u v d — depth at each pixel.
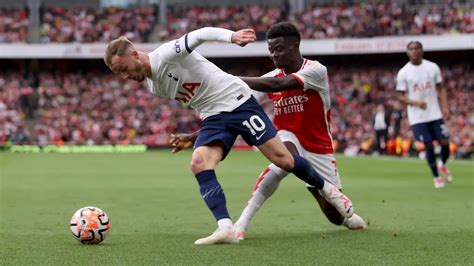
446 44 51.44
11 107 53.28
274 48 8.69
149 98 55.16
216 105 7.90
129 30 58.16
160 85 7.91
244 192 16.00
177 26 59.28
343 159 33.38
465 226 9.38
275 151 7.98
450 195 14.53
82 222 7.74
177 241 8.07
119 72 7.74
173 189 16.97
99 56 55.12
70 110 53.97
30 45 54.22
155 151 47.44
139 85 56.22
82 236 7.73
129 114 53.47
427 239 8.11
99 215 7.85
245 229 8.59
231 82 7.93
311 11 57.75
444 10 55.12
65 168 26.88
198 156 7.87
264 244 7.78
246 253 7.11
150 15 60.19
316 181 8.53
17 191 16.52
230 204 13.27
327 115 9.03
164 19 59.66
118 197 14.82
